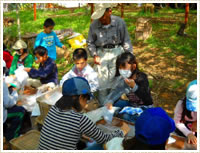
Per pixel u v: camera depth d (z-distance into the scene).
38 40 5.11
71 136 2.08
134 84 2.73
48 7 16.77
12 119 3.26
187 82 5.05
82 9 15.34
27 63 4.46
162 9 14.59
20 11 15.41
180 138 2.44
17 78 3.67
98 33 3.74
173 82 5.06
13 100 3.18
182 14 12.20
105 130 2.60
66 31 8.33
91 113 2.97
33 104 3.54
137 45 7.84
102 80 3.89
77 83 2.21
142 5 15.17
